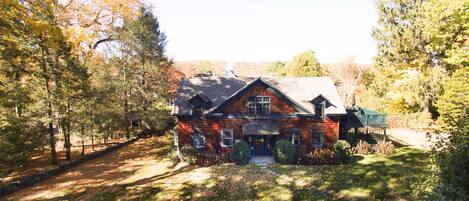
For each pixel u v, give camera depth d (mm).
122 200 18047
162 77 38969
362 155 25672
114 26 38531
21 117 21734
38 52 21438
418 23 33625
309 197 17766
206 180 20719
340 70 59625
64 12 30109
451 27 28469
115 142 34531
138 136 38344
